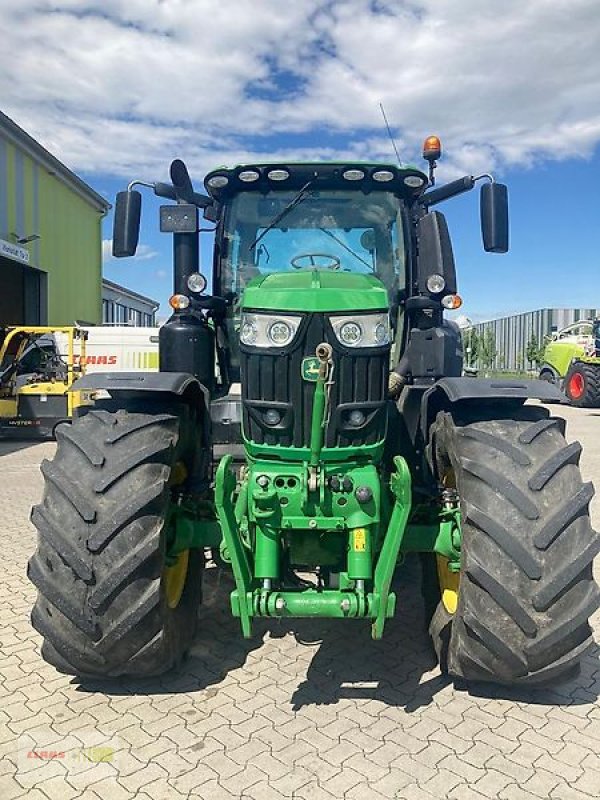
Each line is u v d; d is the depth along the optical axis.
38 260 20.17
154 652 3.05
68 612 2.91
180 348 4.11
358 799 2.52
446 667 3.35
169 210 4.05
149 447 3.10
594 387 17.92
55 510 3.01
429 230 3.99
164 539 3.07
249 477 3.13
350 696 3.26
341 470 3.12
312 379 3.11
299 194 4.41
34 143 18.98
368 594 2.96
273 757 2.77
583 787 2.59
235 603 2.95
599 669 3.53
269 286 3.28
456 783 2.61
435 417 3.55
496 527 2.86
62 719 3.05
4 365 13.90
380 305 3.19
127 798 2.54
